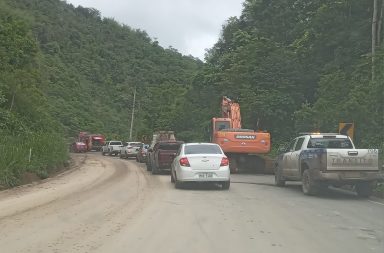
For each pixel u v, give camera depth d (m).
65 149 30.58
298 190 17.72
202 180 17.36
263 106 39.03
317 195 16.02
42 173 20.86
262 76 42.12
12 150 19.20
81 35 101.25
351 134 20.30
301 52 43.44
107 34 112.88
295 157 17.20
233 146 26.25
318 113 26.69
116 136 85.19
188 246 8.30
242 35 54.97
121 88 100.38
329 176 15.07
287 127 39.38
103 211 11.97
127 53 110.56
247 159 27.12
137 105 97.06
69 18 104.25
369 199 15.18
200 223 10.49
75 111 79.50
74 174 23.69
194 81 59.84
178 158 17.94
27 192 15.82
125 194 15.55
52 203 13.27
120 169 28.83
